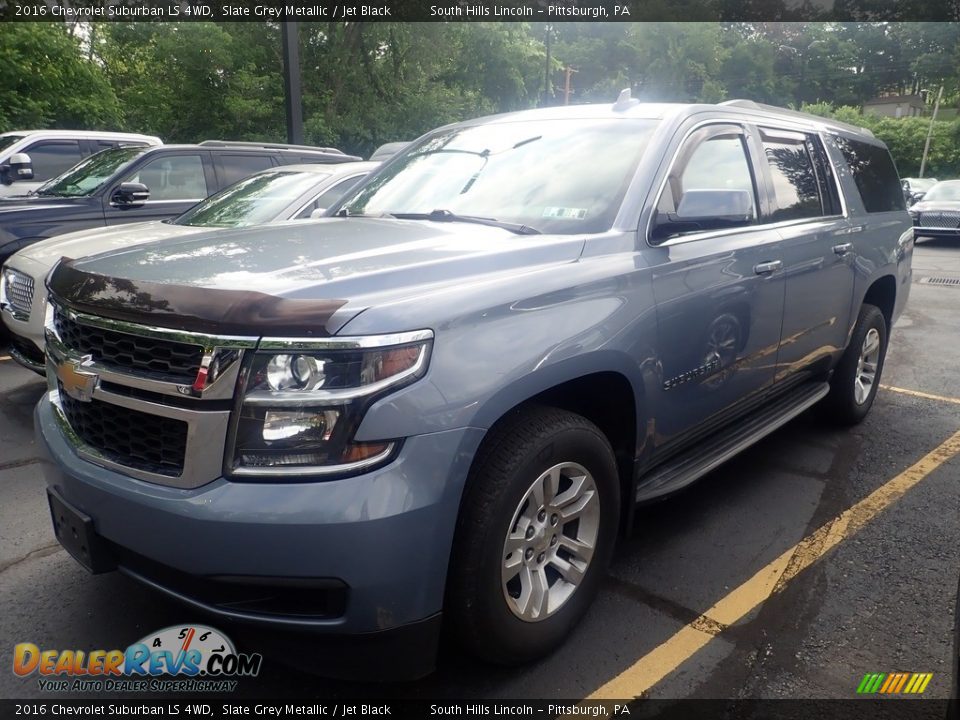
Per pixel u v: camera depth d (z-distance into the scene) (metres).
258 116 21.80
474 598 2.26
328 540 1.95
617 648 2.71
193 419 2.01
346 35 23.64
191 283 2.17
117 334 2.21
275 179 6.27
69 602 2.96
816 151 4.41
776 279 3.64
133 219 7.28
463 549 2.23
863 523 3.69
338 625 2.04
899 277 5.22
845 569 3.26
